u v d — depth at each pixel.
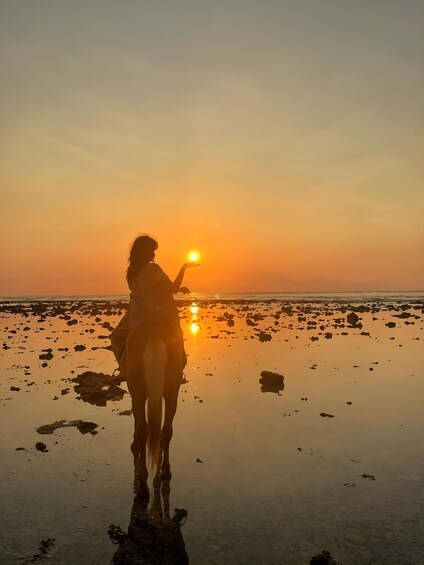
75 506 5.73
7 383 12.00
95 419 9.11
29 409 9.73
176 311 6.98
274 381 11.98
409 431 8.41
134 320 6.69
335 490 6.15
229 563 4.63
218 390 11.46
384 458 7.19
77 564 4.61
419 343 19.84
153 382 5.74
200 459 7.18
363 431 8.42
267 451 7.48
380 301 77.81
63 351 17.50
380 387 11.70
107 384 11.98
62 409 9.74
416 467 6.85
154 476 6.61
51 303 77.50
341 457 7.23
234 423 8.90
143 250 7.13
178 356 6.61
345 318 34.75
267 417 9.26
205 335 23.33
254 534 5.14
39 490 6.14
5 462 7.02
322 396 10.85
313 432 8.38
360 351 17.59
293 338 21.80
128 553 4.73
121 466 6.89
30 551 4.82
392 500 5.87
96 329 26.66
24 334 23.80
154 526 5.23
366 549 4.86
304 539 5.04
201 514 5.56
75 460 7.11
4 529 5.22
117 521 5.40
